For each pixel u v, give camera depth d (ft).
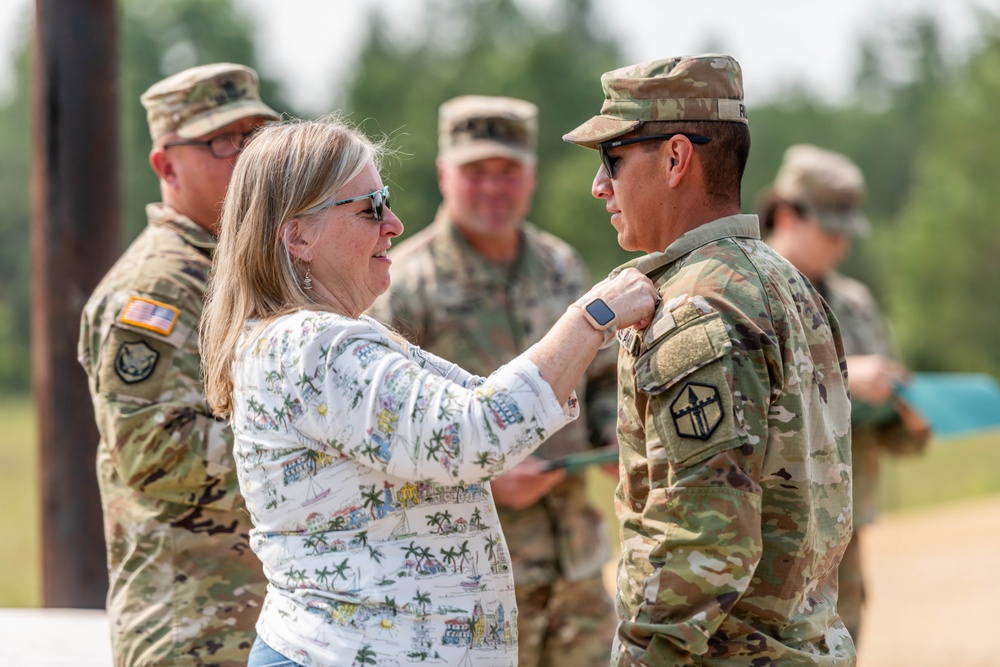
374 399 10.09
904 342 180.14
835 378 11.39
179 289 14.33
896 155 248.93
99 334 14.33
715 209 11.16
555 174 206.49
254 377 10.67
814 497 10.72
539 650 19.72
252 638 14.15
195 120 15.10
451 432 9.94
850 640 11.46
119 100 23.97
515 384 10.18
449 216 20.99
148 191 183.32
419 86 223.92
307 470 10.43
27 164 209.97
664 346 10.35
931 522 54.75
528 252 21.35
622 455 11.21
